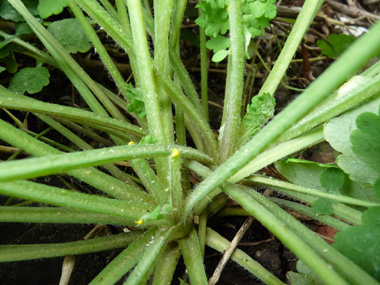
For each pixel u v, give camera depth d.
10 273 0.13
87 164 0.07
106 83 0.18
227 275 0.12
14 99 0.10
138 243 0.10
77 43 0.15
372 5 0.23
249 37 0.11
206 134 0.13
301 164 0.11
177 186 0.10
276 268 0.13
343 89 0.10
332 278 0.06
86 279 0.13
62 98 0.17
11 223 0.14
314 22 0.21
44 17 0.14
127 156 0.08
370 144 0.08
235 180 0.11
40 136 0.15
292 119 0.06
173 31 0.13
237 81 0.11
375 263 0.07
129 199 0.11
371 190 0.10
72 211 0.11
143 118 0.13
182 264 0.12
